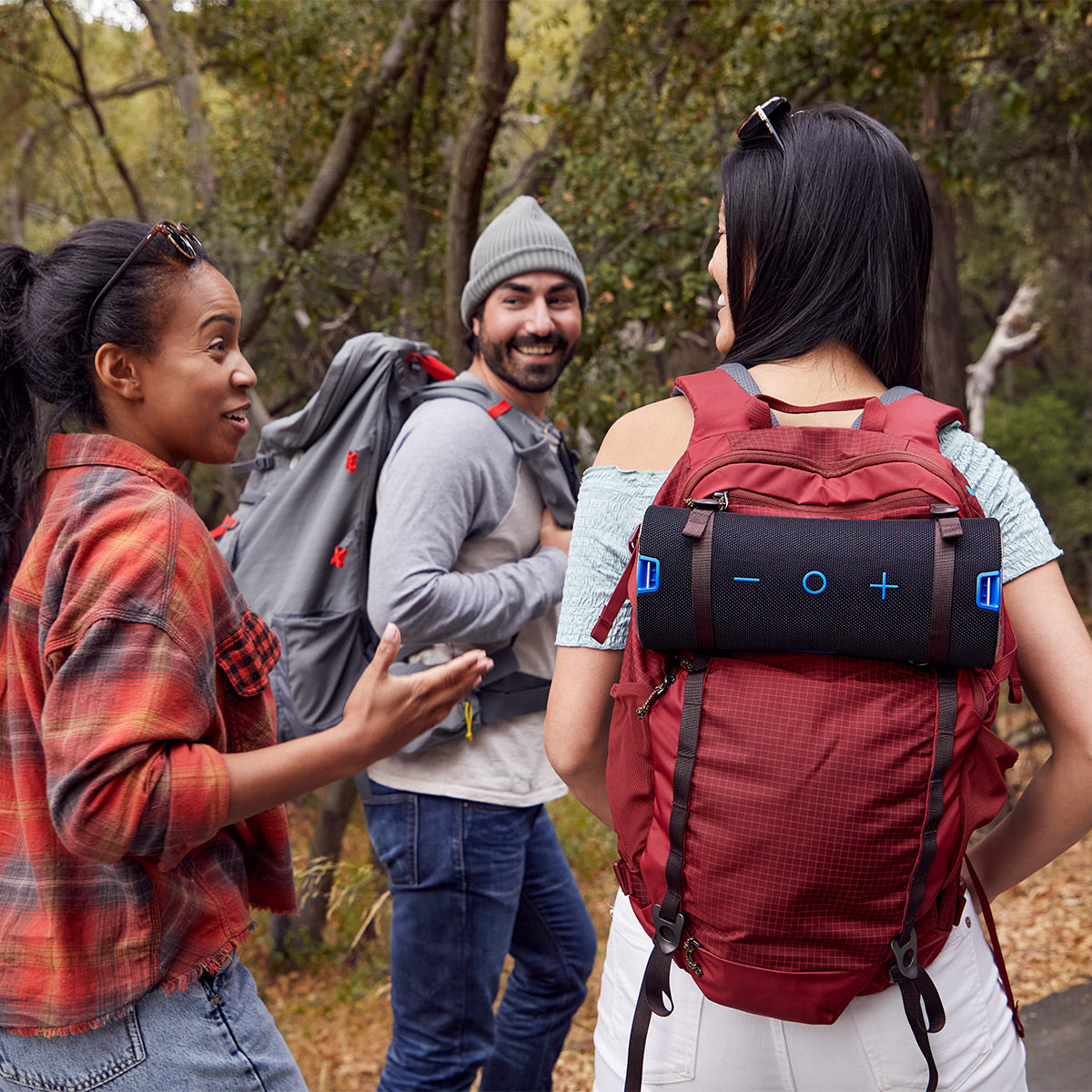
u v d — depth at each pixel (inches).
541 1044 95.9
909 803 40.2
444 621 81.0
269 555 89.4
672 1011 45.8
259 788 47.9
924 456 43.3
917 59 196.4
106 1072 48.3
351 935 211.6
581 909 97.2
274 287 239.5
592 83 211.5
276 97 238.5
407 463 83.4
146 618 45.4
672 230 184.2
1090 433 632.4
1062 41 241.8
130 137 441.1
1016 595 45.6
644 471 48.7
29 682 47.4
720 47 204.7
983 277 557.6
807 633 40.7
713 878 41.3
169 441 52.6
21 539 49.5
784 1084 45.0
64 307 49.8
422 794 85.5
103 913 47.8
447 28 238.5
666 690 43.8
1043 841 48.8
